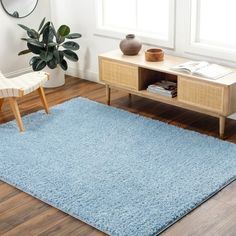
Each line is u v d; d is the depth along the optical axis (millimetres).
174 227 3566
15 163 4449
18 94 4945
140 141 4789
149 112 5500
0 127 5184
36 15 6469
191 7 5215
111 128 5082
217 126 5121
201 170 4262
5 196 3998
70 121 5277
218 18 5281
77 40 6445
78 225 3609
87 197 3916
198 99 4906
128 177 4184
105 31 6055
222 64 5203
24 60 6531
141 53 5645
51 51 6047
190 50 5379
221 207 3785
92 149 4668
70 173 4273
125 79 5461
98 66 5844
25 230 3580
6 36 6250
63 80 6352
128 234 3467
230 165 4328
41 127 5152
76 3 6262
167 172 4242
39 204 3873
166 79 5602
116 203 3828
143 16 5863
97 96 5988
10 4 6156
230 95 4676
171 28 5445
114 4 6074
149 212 3705
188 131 4965
